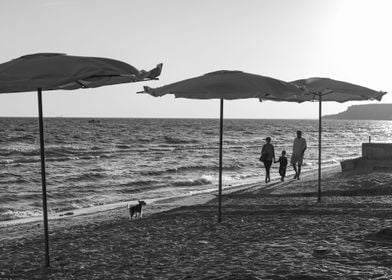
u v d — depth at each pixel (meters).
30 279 6.92
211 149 60.47
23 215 19.59
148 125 156.25
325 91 12.61
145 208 16.56
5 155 49.56
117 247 8.78
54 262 7.92
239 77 8.41
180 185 28.55
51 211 20.72
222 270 6.41
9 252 9.35
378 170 19.89
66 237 10.55
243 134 108.94
